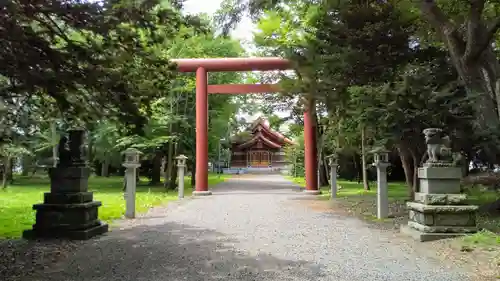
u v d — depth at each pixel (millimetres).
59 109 6164
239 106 24406
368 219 9617
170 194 17250
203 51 18812
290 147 34469
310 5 10711
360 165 26688
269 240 7023
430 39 11008
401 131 9422
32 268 5098
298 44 10367
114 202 12586
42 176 27672
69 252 5973
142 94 6043
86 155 7512
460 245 6172
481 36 8070
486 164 10906
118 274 4855
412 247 6348
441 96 8953
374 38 9406
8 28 4465
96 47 5191
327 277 4742
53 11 4758
